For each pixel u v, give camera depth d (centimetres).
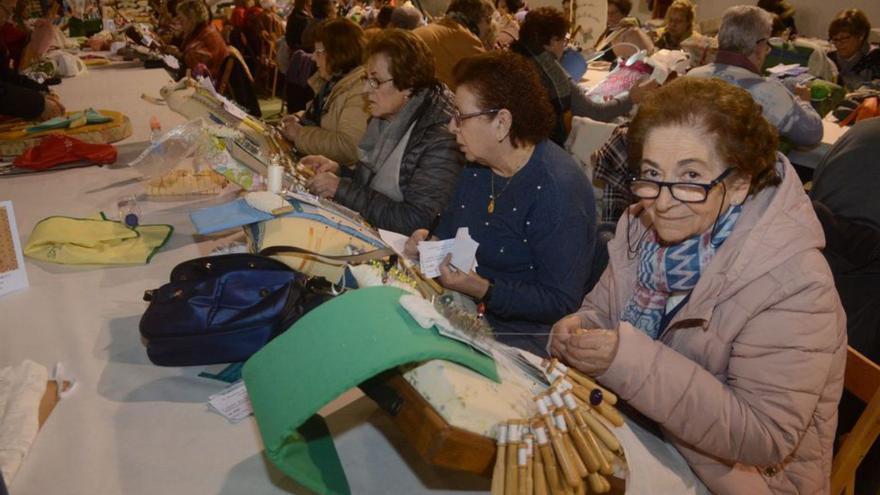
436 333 86
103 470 94
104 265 161
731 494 98
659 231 100
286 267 126
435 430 75
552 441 79
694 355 103
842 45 450
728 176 93
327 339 83
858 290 189
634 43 464
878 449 179
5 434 97
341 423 106
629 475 86
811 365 91
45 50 421
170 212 194
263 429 79
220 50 457
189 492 90
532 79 146
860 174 193
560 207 147
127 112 323
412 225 197
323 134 258
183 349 112
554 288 149
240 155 178
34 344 126
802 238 94
